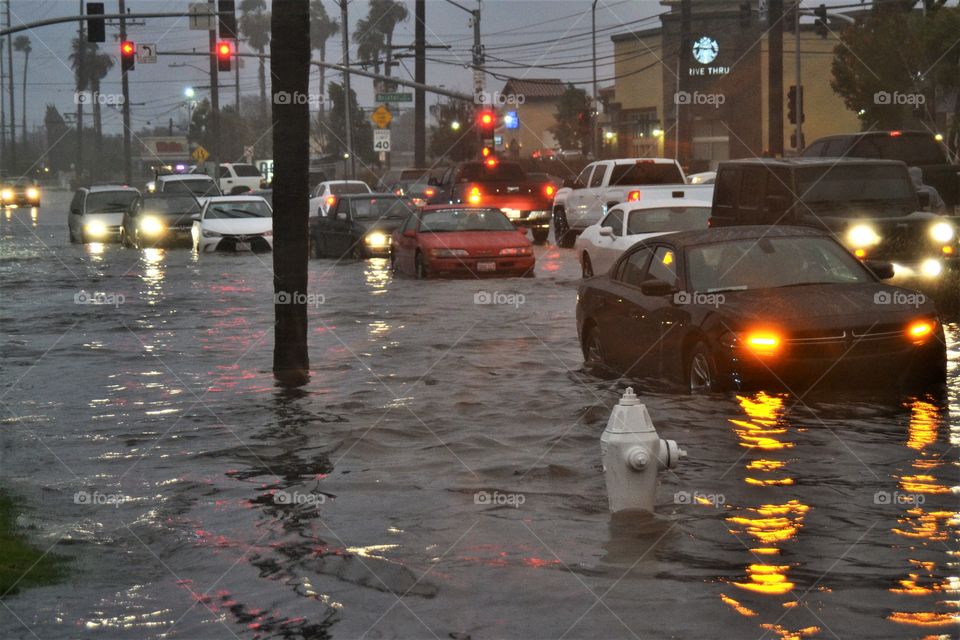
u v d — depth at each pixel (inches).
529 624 495.2
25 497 730.8
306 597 537.0
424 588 545.3
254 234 3031.5
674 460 665.6
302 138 1183.6
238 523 665.0
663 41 6633.9
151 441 893.2
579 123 5575.8
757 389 929.5
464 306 1768.0
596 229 2022.6
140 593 547.2
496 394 1048.2
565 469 775.1
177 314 1749.5
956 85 3865.7
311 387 1110.4
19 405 1053.2
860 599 515.5
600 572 561.0
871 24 3823.8
